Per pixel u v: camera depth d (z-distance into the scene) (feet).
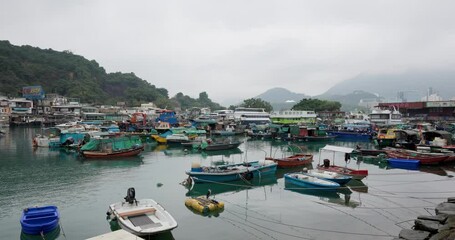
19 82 434.71
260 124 304.30
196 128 271.49
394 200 86.84
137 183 104.68
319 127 254.06
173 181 107.76
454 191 95.45
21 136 249.96
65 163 139.03
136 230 55.77
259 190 97.81
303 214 76.33
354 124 275.59
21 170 124.26
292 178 99.30
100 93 552.82
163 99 600.80
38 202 84.94
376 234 64.75
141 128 263.08
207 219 72.84
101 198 88.43
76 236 63.57
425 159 132.98
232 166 112.57
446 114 339.36
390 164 135.64
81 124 267.39
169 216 62.08
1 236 63.36
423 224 59.57
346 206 82.12
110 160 147.43
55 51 618.44
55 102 398.21
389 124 277.03
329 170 110.42
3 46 492.13
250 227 68.49
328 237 63.52
